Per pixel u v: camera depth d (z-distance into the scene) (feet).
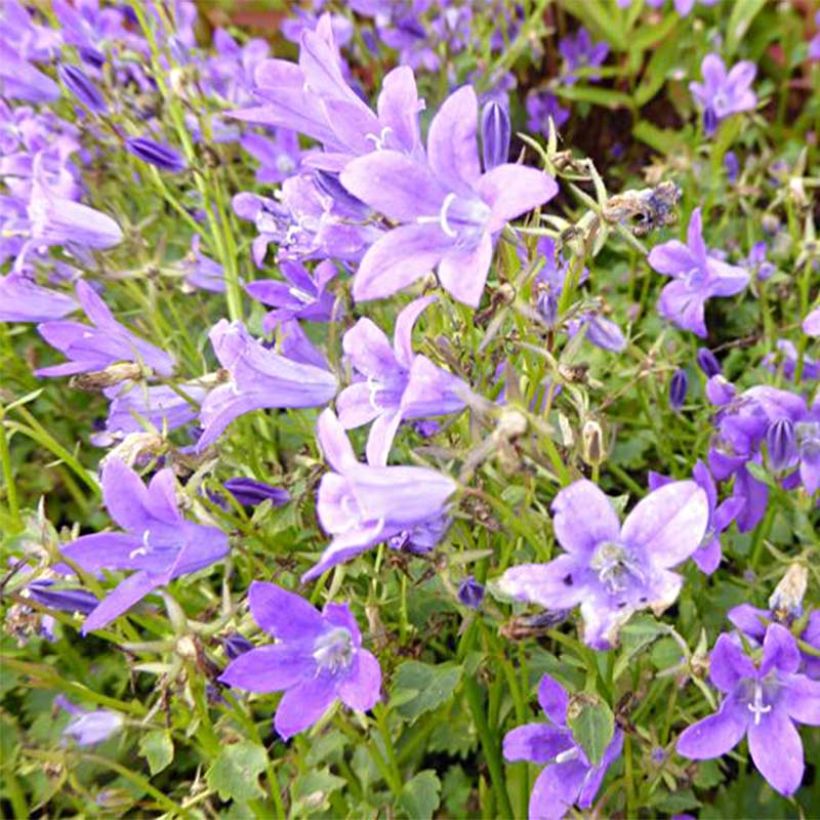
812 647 0.60
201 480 0.64
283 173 1.10
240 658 0.55
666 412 0.90
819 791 0.82
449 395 0.51
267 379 0.63
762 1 1.36
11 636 0.82
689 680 0.73
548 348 0.59
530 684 0.74
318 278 0.69
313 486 0.70
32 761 0.81
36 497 1.05
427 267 0.49
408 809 0.71
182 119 0.93
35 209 0.80
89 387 0.64
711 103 1.15
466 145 0.47
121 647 0.56
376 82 1.32
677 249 0.80
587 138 1.51
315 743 0.70
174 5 1.01
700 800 0.85
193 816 0.68
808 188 1.23
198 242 0.93
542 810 0.63
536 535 0.58
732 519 0.74
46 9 1.05
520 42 1.24
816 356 0.87
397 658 0.70
